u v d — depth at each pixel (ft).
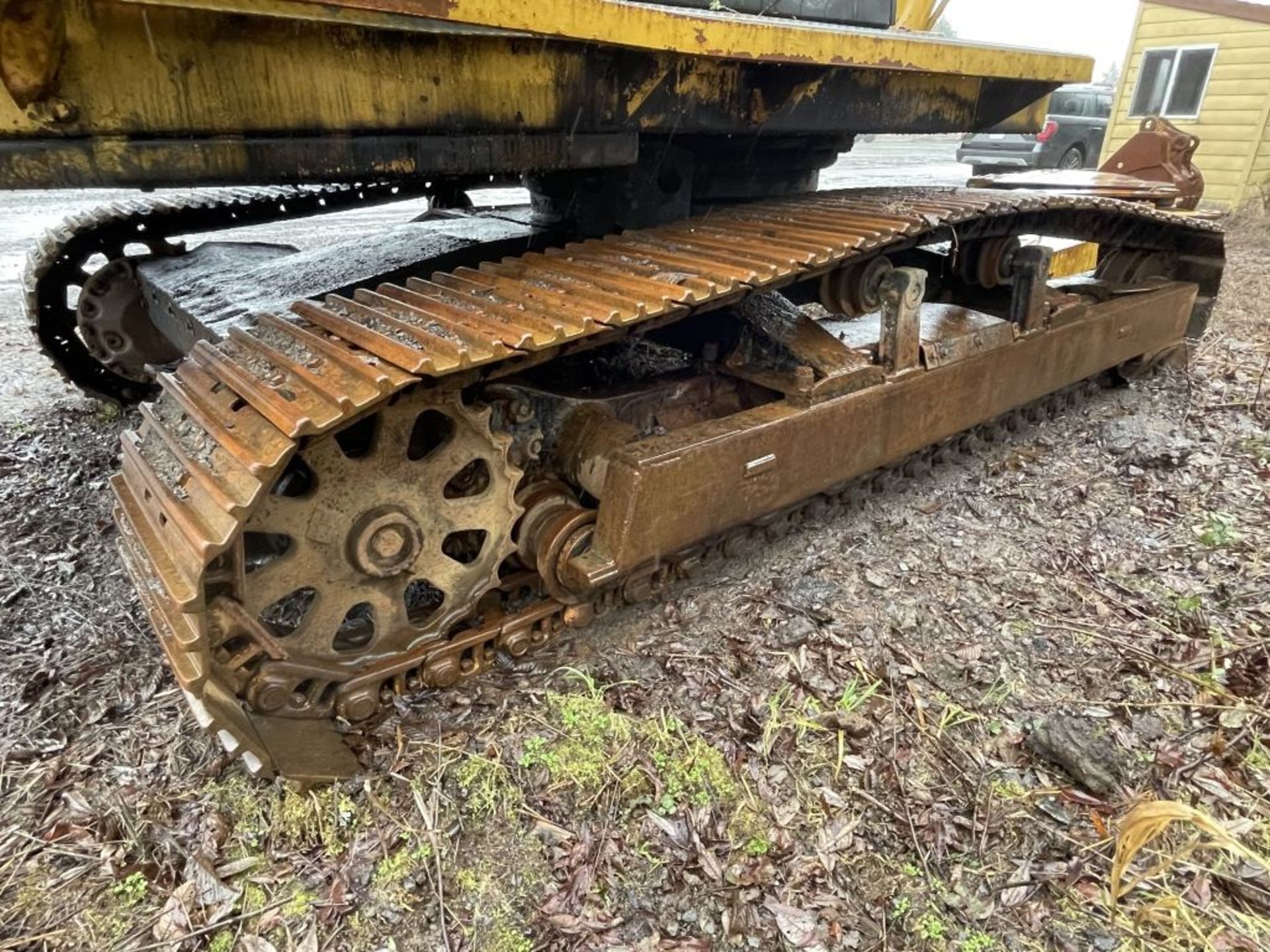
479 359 6.70
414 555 7.81
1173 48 43.27
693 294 7.77
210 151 6.52
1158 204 18.79
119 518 7.80
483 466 8.68
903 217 10.17
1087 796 7.80
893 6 13.00
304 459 6.82
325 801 7.48
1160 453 14.48
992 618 10.23
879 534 11.84
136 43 5.84
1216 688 9.07
